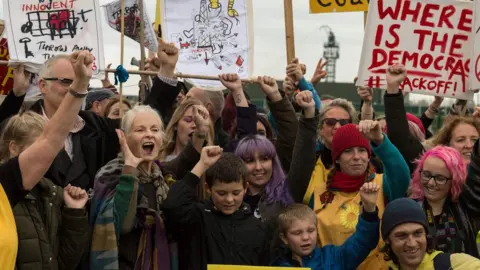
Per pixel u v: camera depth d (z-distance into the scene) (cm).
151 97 639
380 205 562
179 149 647
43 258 463
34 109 577
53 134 441
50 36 658
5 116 641
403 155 597
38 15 659
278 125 629
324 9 789
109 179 513
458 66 663
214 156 526
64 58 568
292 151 621
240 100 641
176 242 531
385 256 521
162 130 544
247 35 718
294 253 529
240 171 526
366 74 661
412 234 496
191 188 519
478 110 661
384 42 659
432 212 548
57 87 561
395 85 590
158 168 538
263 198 576
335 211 564
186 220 514
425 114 849
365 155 568
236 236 527
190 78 694
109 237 491
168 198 514
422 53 661
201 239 525
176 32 721
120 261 512
